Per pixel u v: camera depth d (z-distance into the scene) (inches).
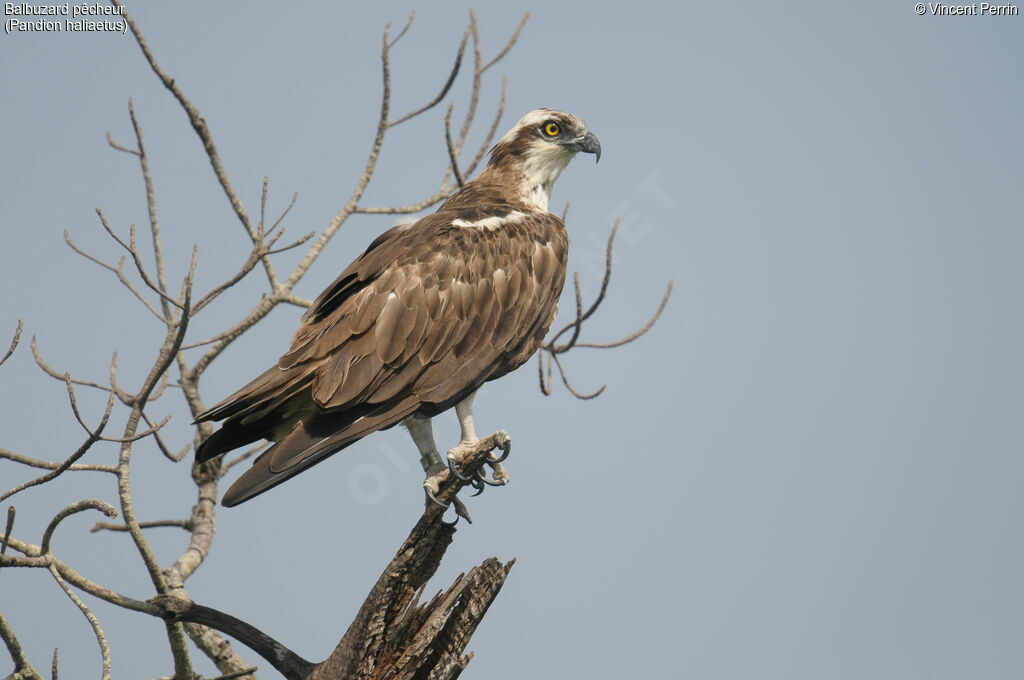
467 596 382.9
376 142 557.6
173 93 522.3
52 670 377.1
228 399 409.7
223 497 383.9
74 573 400.2
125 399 488.1
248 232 535.2
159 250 535.2
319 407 416.2
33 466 405.1
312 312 449.1
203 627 490.6
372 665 375.9
